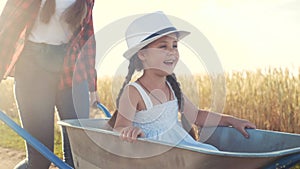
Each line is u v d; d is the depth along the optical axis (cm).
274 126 886
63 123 368
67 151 423
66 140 423
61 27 394
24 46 390
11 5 376
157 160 314
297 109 864
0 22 376
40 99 397
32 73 394
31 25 384
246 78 910
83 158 367
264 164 295
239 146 378
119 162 335
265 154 287
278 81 881
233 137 381
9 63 382
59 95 415
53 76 399
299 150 295
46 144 405
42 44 391
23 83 396
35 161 405
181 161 301
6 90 1139
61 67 401
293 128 870
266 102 891
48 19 384
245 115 907
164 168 313
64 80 409
